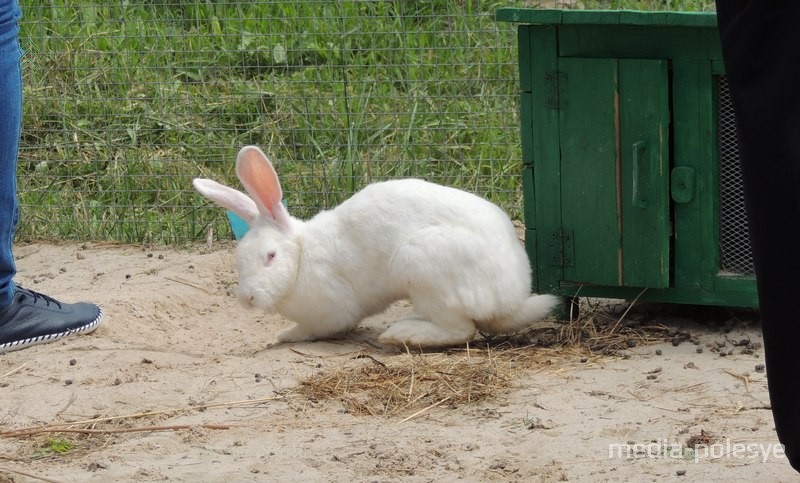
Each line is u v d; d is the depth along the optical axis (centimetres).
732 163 389
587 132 392
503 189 473
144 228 478
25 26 515
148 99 501
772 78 295
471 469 334
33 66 512
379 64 504
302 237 396
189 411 361
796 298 297
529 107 396
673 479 326
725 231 392
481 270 384
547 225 400
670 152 391
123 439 351
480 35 499
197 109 508
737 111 298
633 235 392
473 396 363
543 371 374
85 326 404
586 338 393
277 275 392
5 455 347
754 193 297
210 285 441
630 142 389
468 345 388
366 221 392
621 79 388
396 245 388
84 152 505
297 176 479
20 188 495
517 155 480
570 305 405
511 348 388
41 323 397
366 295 396
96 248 474
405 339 387
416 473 333
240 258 394
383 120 493
